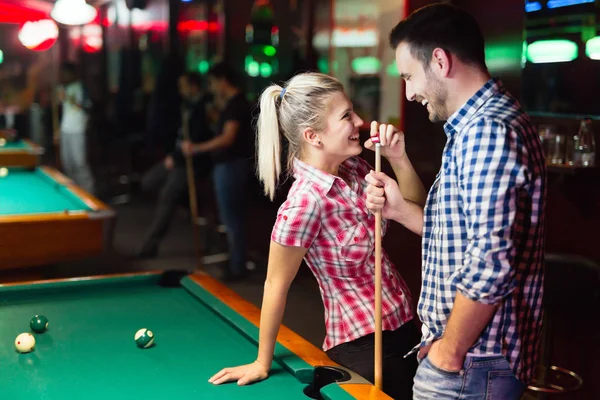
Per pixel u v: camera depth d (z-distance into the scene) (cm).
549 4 300
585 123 279
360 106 452
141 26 960
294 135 188
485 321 145
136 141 887
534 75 311
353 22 459
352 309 193
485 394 154
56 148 905
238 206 503
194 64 820
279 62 604
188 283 257
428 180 400
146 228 674
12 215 338
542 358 278
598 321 285
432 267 161
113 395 167
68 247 343
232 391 170
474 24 154
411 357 199
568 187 297
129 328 218
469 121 148
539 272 155
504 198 138
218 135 502
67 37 1209
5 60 1142
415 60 156
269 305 177
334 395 160
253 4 650
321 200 182
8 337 209
